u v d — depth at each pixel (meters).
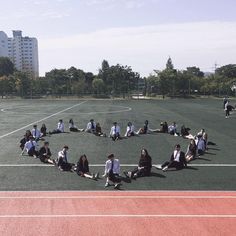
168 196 17.20
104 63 162.62
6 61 169.88
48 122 48.03
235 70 166.00
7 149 29.17
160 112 62.62
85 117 54.19
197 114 58.94
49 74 138.50
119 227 13.66
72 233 13.18
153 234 13.06
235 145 30.78
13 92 125.69
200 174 21.39
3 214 14.91
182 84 122.81
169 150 29.00
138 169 20.92
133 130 36.66
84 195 17.36
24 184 19.23
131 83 139.12
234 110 66.00
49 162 24.06
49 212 15.11
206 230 13.38
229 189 18.38
